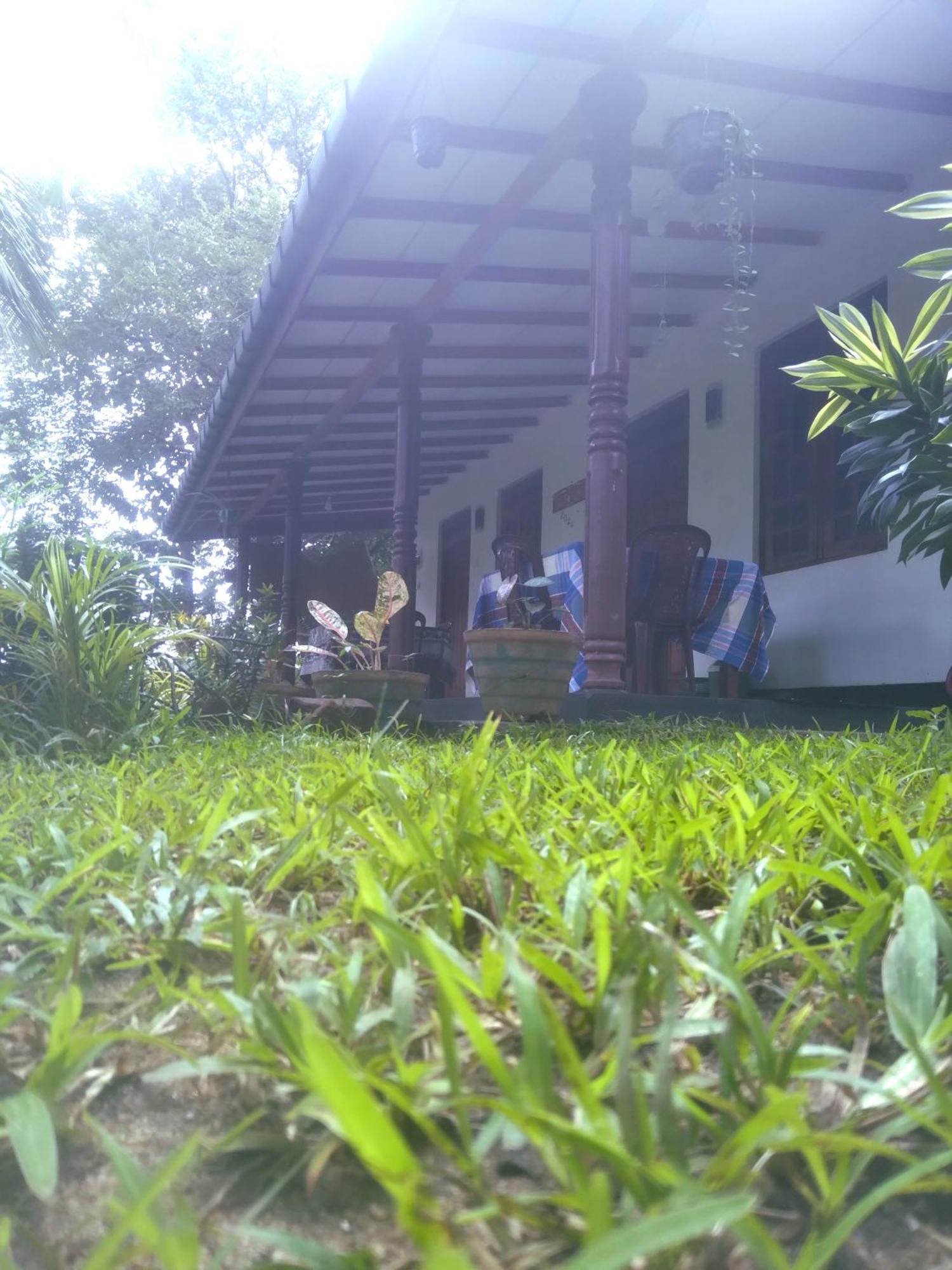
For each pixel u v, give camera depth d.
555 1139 0.52
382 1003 0.85
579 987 0.77
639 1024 0.80
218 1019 0.81
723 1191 0.55
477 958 0.95
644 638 7.20
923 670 6.19
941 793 1.34
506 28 4.68
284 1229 0.59
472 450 11.61
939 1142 0.67
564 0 4.54
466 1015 0.58
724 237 6.62
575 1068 0.56
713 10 4.72
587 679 5.04
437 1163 0.64
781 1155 0.62
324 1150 0.60
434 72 4.98
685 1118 0.64
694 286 7.50
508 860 1.10
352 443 10.77
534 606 5.27
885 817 1.39
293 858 1.23
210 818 1.39
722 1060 0.67
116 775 2.21
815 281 7.08
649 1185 0.50
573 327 8.09
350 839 1.46
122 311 20.22
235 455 10.77
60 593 3.55
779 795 1.49
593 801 1.56
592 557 5.04
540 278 7.18
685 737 3.70
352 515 14.48
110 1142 0.56
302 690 5.48
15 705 3.53
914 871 1.07
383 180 5.80
